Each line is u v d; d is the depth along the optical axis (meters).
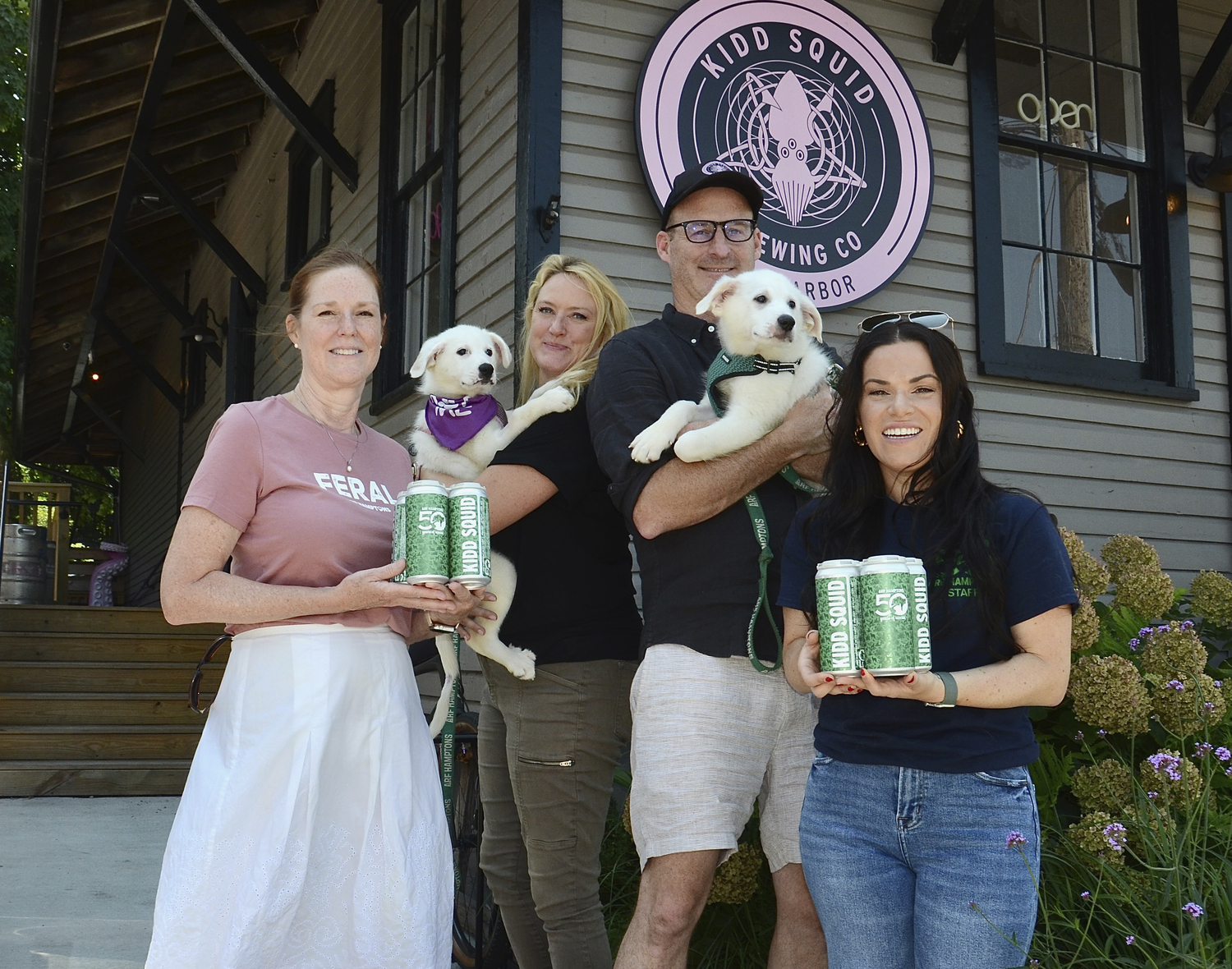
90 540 26.03
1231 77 5.34
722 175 2.65
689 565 2.14
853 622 1.65
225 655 7.85
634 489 2.19
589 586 2.46
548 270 2.85
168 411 14.73
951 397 1.80
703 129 4.17
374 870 1.87
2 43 16.98
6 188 17.39
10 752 6.68
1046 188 5.21
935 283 4.68
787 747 2.15
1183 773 2.61
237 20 7.84
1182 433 5.20
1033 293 5.11
